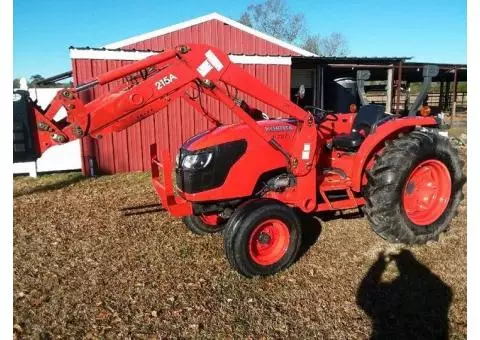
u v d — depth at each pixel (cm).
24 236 445
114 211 534
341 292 312
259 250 339
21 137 274
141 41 1235
